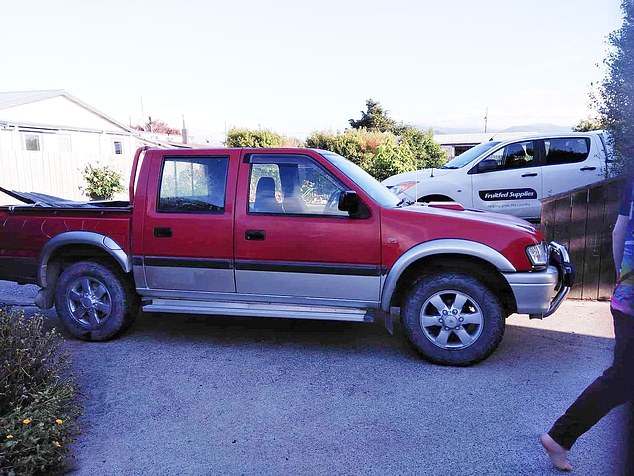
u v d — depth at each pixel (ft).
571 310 20.36
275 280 15.89
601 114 23.11
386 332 18.22
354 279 15.40
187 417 12.28
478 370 14.73
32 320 13.04
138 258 16.71
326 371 14.82
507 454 10.50
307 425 11.81
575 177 29.89
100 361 15.79
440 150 81.82
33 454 9.74
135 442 11.23
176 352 16.47
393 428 11.61
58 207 17.66
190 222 16.26
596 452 10.45
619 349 9.09
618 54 21.99
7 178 53.47
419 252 14.84
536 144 30.60
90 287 17.42
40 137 70.90
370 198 15.38
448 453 10.59
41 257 17.56
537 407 12.44
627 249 9.13
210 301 16.63
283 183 15.99
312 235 15.49
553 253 16.05
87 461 10.57
